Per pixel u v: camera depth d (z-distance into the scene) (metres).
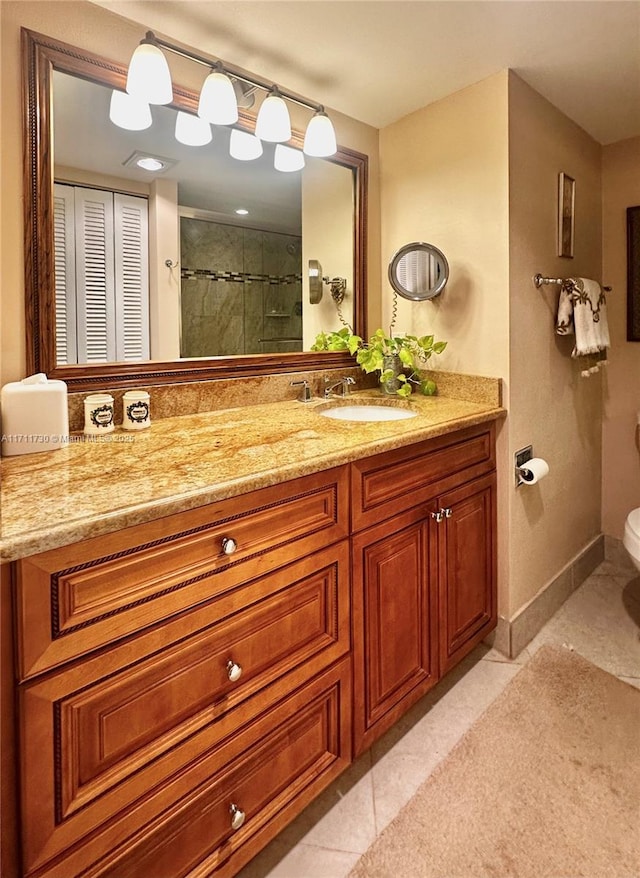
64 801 0.79
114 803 0.85
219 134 1.64
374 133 2.12
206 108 1.46
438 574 1.58
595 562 2.54
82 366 1.37
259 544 1.05
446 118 1.89
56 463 1.09
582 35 1.51
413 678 1.50
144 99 1.33
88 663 0.81
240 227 1.72
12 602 0.74
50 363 1.30
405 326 2.12
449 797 1.33
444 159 1.91
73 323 1.35
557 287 2.07
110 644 0.83
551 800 1.31
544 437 2.06
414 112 1.99
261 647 1.07
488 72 1.72
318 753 1.23
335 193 2.00
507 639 1.90
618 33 1.50
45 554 0.75
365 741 1.35
